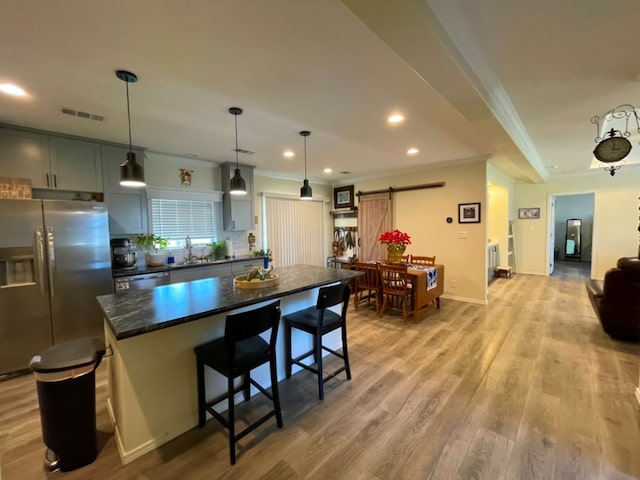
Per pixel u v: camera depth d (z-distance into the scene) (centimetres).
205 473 161
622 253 595
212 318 209
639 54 188
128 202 367
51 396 158
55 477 160
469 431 188
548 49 183
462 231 489
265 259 485
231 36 159
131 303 196
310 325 233
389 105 252
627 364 270
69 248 295
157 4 133
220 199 484
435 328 371
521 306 459
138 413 174
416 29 134
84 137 329
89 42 162
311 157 446
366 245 622
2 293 264
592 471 155
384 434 187
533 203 713
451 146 386
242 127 304
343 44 168
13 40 158
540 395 225
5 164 285
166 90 221
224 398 207
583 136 365
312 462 167
